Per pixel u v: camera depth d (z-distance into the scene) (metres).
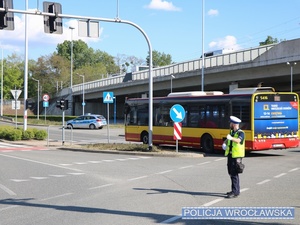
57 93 98.19
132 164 16.53
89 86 84.06
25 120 31.48
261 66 43.34
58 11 17.56
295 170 14.30
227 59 48.31
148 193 10.02
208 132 21.12
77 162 17.34
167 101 23.77
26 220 7.46
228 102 20.09
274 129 19.41
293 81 48.78
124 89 72.25
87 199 9.38
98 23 19.16
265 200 8.98
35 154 21.28
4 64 111.38
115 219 7.43
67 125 51.69
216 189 10.48
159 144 24.80
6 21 16.50
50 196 9.81
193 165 16.09
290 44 39.59
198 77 53.88
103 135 39.06
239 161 9.33
